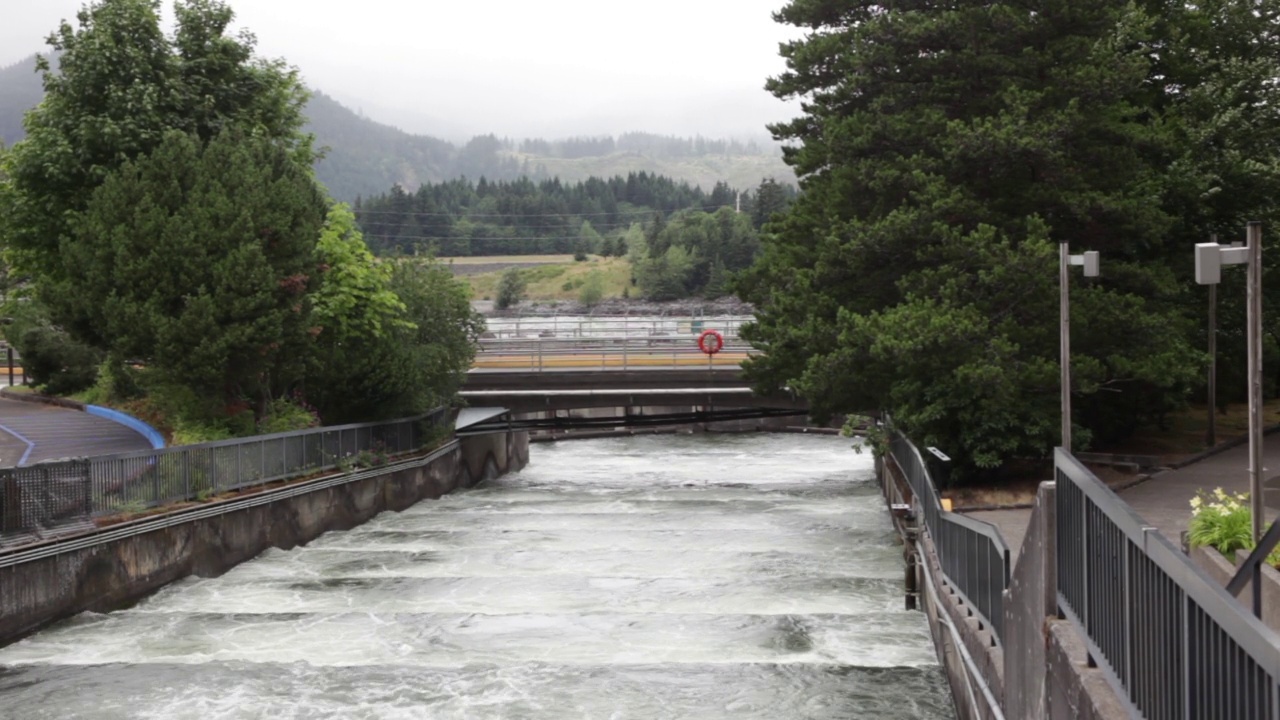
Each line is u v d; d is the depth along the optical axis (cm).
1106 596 886
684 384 5866
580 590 2692
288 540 3322
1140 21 3462
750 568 2922
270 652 2184
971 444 3161
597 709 1853
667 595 2630
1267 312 4016
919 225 3152
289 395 4209
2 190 4041
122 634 2302
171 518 2745
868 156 3481
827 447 7112
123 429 4222
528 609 2509
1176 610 722
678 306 19412
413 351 4603
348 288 4091
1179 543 1475
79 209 3919
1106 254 3544
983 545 1620
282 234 3434
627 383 5878
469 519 3916
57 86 3922
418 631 2327
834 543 3297
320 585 2789
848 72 3831
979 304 3094
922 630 2300
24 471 2327
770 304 3878
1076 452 3189
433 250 5159
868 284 3394
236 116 4194
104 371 5119
